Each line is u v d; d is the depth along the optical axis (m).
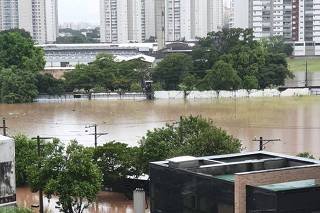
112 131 167.75
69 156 88.56
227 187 57.41
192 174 61.12
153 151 99.38
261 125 171.62
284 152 134.38
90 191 86.94
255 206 55.72
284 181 58.03
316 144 143.12
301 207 54.97
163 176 65.00
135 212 75.94
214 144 92.25
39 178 88.81
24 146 106.88
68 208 87.88
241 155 68.25
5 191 86.38
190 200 61.56
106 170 102.69
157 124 178.50
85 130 166.88
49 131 171.00
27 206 99.06
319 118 183.88
